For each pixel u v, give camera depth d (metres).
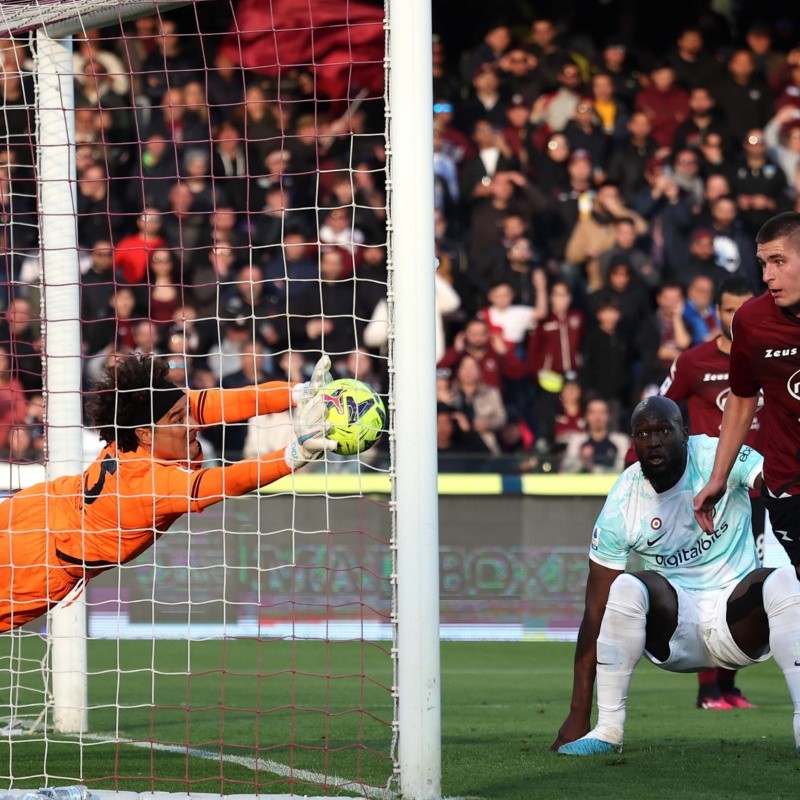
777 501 17.31
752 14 52.00
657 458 17.62
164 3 19.72
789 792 15.49
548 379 43.91
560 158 47.28
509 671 31.20
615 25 52.09
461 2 51.81
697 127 48.38
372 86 41.34
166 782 16.41
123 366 15.69
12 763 17.92
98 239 45.00
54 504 15.88
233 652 33.81
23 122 42.12
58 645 21.64
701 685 25.64
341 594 35.78
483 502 36.44
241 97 47.81
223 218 45.09
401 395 14.80
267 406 15.88
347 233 45.41
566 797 15.16
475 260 45.97
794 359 16.25
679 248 46.00
